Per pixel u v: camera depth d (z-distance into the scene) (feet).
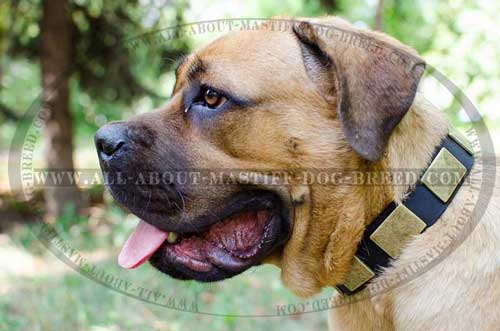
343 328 11.25
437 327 9.70
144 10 34.86
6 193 38.73
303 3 35.88
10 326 17.56
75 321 18.33
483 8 40.14
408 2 40.68
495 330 9.49
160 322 18.79
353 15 43.68
